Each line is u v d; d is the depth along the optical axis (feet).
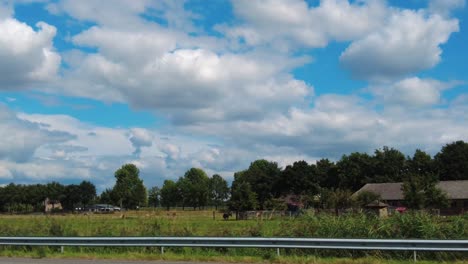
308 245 55.21
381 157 408.26
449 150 371.15
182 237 60.08
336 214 71.61
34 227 85.56
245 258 55.57
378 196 222.89
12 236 68.80
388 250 54.75
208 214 310.04
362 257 55.16
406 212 67.82
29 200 478.59
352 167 412.57
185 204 482.28
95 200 540.11
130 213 357.20
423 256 53.98
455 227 61.41
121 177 481.46
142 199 479.82
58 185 500.74
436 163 376.07
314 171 437.58
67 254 61.98
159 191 530.27
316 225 65.87
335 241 54.24
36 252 63.41
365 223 64.69
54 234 77.05
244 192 247.09
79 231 83.35
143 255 58.75
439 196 216.74
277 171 460.96
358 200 209.56
